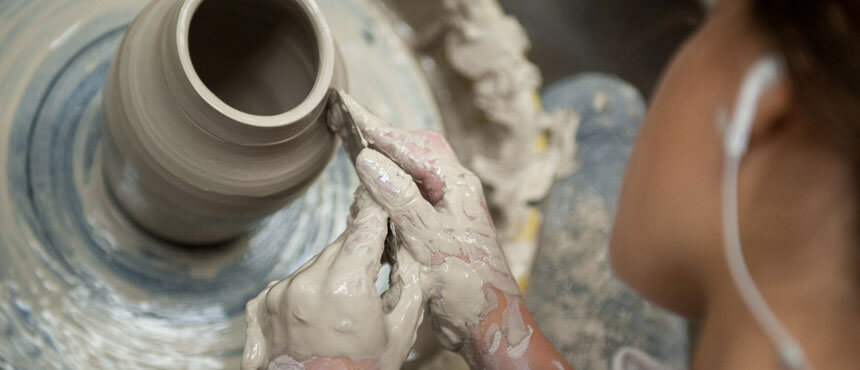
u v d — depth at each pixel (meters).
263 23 0.99
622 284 1.55
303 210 1.41
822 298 0.54
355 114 0.96
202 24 0.97
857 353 0.53
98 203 1.27
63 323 1.21
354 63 1.53
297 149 0.97
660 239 0.66
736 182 0.57
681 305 0.73
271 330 0.89
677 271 0.67
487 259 0.96
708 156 0.59
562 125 1.67
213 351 1.30
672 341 1.53
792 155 0.55
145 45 0.94
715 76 0.59
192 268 1.32
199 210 1.04
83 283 1.24
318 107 0.94
